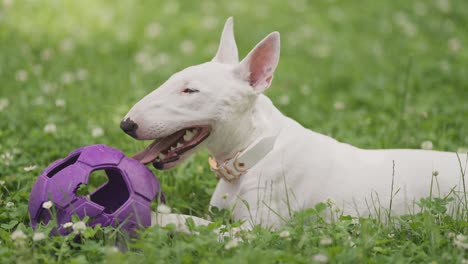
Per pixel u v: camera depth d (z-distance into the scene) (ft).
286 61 37.29
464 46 41.09
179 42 39.78
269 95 30.81
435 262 14.19
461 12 47.65
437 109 28.94
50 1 43.98
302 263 14.01
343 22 44.98
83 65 34.53
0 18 40.24
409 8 48.06
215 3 47.11
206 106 16.55
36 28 39.88
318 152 17.70
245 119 17.15
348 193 17.38
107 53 36.83
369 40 42.01
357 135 26.07
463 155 18.30
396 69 36.19
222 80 16.75
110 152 16.15
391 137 24.85
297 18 45.34
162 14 44.39
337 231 15.90
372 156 18.13
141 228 15.52
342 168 17.63
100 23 41.73
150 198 15.92
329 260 14.23
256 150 17.20
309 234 15.57
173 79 16.81
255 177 17.20
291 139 17.61
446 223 16.57
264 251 14.52
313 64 37.27
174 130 16.43
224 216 17.02
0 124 25.14
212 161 17.89
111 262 13.74
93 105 28.07
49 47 36.91
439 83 34.12
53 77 31.73
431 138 24.21
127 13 44.04
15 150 21.70
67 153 22.30
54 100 27.66
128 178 15.83
